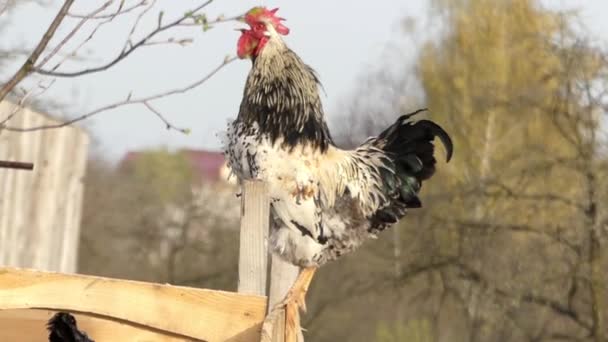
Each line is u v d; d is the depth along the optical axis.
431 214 19.95
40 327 4.96
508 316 19.11
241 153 6.71
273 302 6.57
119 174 33.59
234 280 24.44
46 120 9.53
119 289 4.82
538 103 18.95
